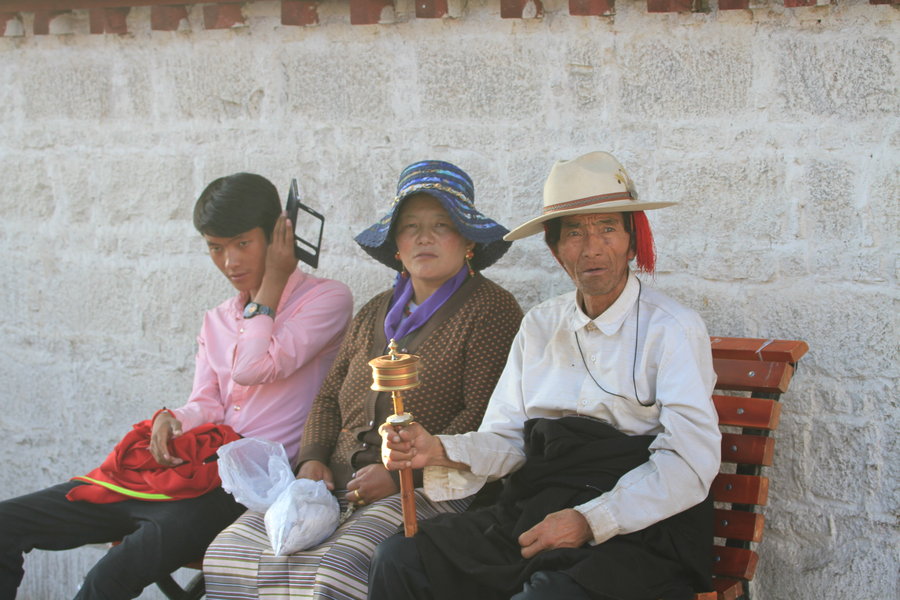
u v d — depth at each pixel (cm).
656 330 372
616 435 370
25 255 611
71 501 450
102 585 423
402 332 444
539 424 377
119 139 577
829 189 425
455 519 377
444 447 378
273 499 421
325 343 487
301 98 532
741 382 402
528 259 494
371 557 389
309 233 541
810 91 426
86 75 580
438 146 504
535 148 484
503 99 488
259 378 470
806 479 437
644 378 373
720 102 443
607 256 375
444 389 432
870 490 424
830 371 429
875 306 419
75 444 609
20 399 622
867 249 420
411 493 369
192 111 558
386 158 517
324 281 498
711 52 443
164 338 578
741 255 443
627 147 463
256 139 545
